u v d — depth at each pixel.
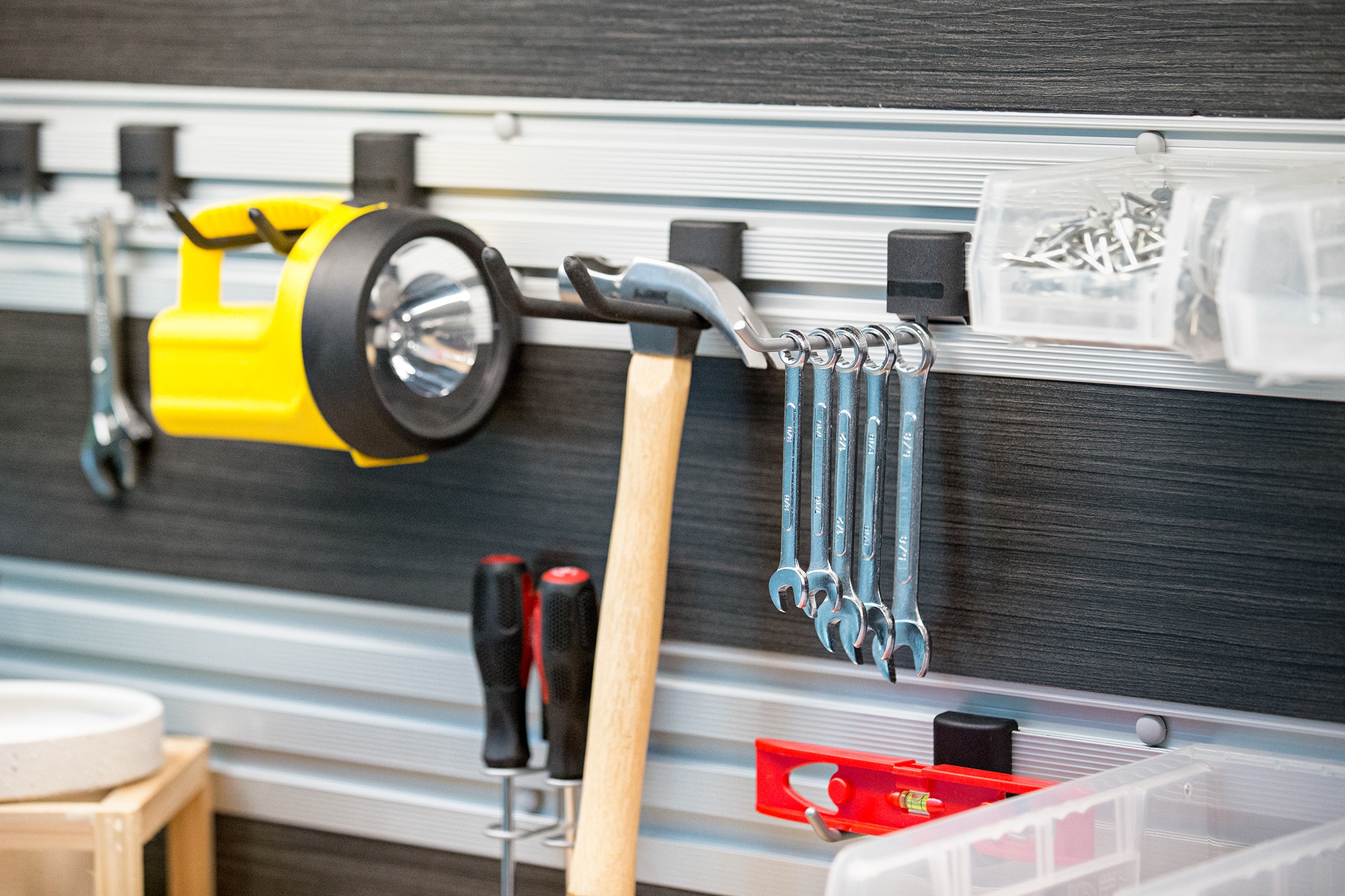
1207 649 1.04
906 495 1.02
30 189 1.38
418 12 1.24
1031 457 1.07
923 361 1.03
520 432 1.24
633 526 1.09
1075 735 1.08
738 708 1.18
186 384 1.14
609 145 1.18
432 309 1.14
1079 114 1.04
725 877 1.21
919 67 1.08
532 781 1.26
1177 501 1.04
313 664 1.33
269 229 1.10
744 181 1.14
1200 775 0.98
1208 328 0.84
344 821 1.35
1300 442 1.00
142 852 1.28
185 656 1.39
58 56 1.38
